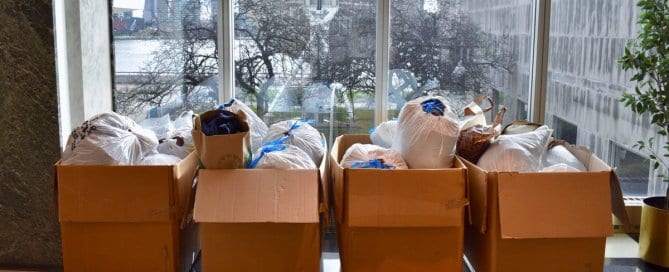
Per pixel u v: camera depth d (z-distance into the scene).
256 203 2.34
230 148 2.38
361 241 2.44
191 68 3.31
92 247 2.47
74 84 2.91
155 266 2.47
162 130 3.08
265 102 3.36
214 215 2.32
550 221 2.36
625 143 3.44
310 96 3.35
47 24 2.73
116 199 2.40
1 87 2.79
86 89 2.96
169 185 2.40
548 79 3.29
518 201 2.36
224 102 3.31
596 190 2.39
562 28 3.26
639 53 2.86
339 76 3.32
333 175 2.67
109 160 2.44
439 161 2.53
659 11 2.81
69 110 2.92
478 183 2.47
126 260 2.48
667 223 2.90
